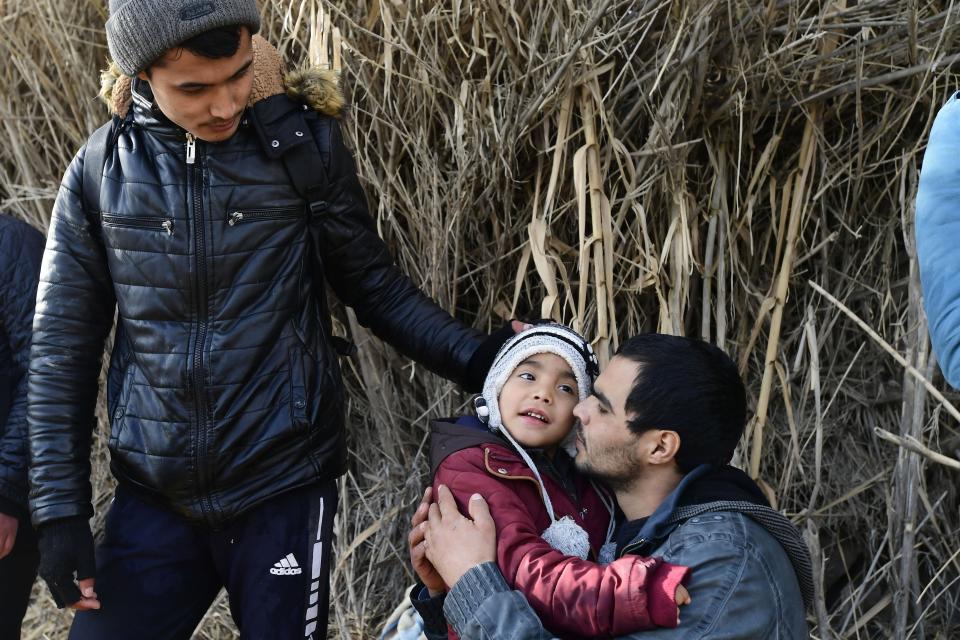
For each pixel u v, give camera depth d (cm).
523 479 142
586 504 150
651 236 218
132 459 155
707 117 213
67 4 248
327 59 202
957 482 224
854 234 217
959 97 119
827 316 229
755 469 211
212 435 152
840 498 221
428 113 219
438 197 215
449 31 212
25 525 177
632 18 203
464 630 124
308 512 160
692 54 193
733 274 223
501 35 203
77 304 156
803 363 231
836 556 233
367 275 172
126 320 153
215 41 133
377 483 241
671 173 204
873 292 229
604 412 133
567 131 206
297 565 158
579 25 197
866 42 201
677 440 128
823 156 215
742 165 222
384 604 233
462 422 154
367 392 234
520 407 148
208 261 150
